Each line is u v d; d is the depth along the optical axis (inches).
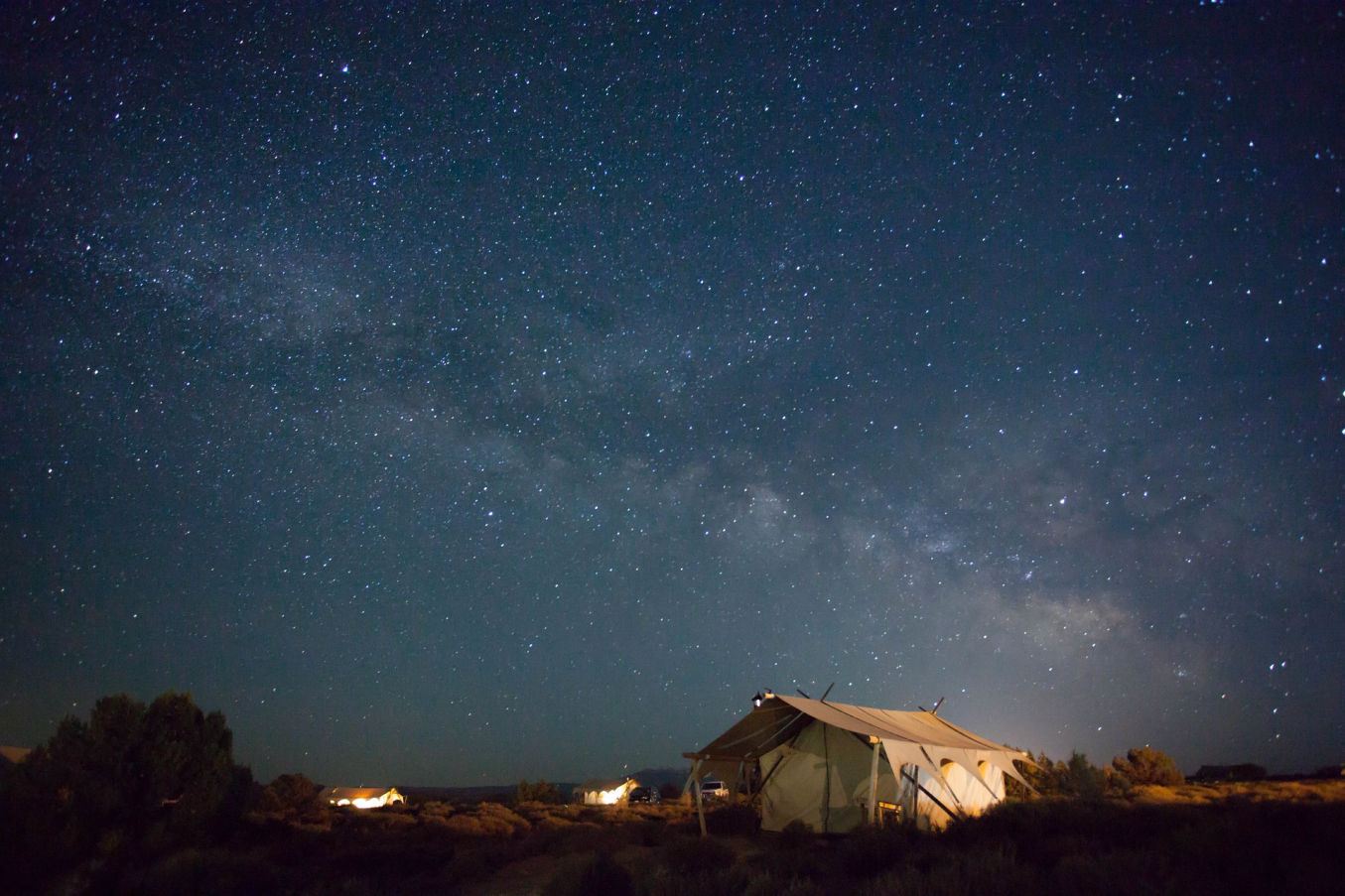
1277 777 1535.4
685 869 461.1
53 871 501.0
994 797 842.2
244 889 502.9
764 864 471.5
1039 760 1044.5
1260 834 320.8
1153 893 287.4
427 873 603.8
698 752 774.5
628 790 2174.0
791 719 754.8
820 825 742.5
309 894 494.9
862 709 796.0
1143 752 1434.5
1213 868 308.5
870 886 360.5
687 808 1293.1
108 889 485.4
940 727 872.3
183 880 485.7
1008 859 356.2
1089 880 308.7
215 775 650.8
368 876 573.6
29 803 547.8
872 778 662.5
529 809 1362.0
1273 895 278.1
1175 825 425.4
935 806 744.3
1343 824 321.1
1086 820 474.9
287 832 719.7
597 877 419.5
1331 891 269.4
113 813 579.5
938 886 324.8
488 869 608.4
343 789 1850.4
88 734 617.9
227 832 652.1
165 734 634.8
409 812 1365.7
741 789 827.4
